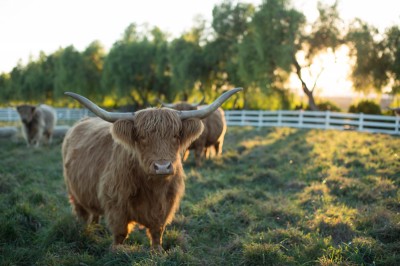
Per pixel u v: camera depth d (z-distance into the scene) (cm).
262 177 891
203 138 1048
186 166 1059
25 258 443
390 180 816
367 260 430
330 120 1980
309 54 2642
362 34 2378
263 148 1349
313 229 547
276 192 786
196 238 531
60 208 648
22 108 1497
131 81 3647
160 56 3562
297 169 974
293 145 1371
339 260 422
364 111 2356
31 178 876
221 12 3053
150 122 382
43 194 697
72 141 556
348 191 754
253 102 3025
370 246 442
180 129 405
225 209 648
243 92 3012
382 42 2359
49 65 5475
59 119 3750
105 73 3859
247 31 2956
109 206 431
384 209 603
